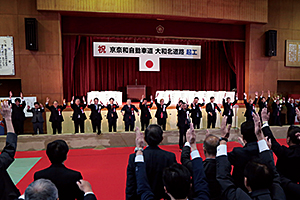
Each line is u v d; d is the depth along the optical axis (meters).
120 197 3.77
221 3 9.80
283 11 10.96
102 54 10.20
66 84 9.71
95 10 8.96
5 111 2.22
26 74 9.11
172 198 1.52
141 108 8.56
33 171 5.19
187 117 7.36
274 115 9.36
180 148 7.20
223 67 11.62
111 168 5.27
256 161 1.70
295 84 12.07
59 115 8.12
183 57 10.84
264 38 10.77
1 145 6.91
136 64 11.57
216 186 2.09
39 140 7.06
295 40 11.13
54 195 1.44
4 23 8.88
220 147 2.00
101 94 9.48
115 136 7.39
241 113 10.41
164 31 10.02
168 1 9.30
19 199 1.62
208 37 10.47
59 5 8.81
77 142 7.22
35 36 8.86
